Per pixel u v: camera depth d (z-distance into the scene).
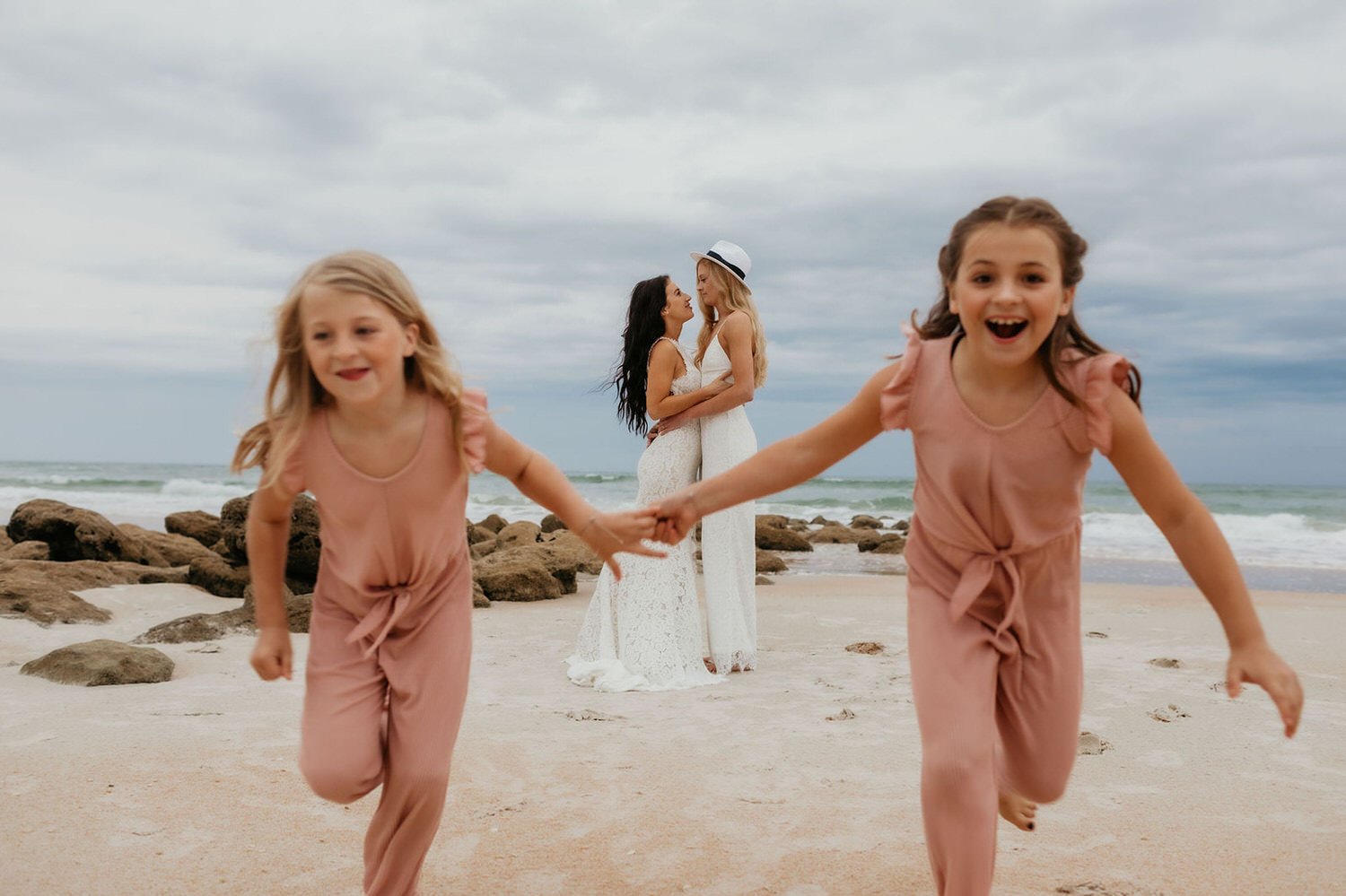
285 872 3.11
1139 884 3.04
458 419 2.62
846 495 39.03
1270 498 34.94
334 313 2.44
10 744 4.29
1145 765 4.28
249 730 4.59
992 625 2.61
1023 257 2.34
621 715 5.24
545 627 8.41
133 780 3.85
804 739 4.73
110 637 7.51
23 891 2.94
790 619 8.96
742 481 2.86
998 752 2.88
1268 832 3.48
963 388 2.55
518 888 3.06
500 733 4.79
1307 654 7.06
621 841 3.42
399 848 2.68
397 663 2.70
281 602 2.84
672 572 6.27
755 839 3.45
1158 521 2.55
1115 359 2.44
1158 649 7.32
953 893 2.36
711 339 6.77
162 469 62.19
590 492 35.62
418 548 2.66
